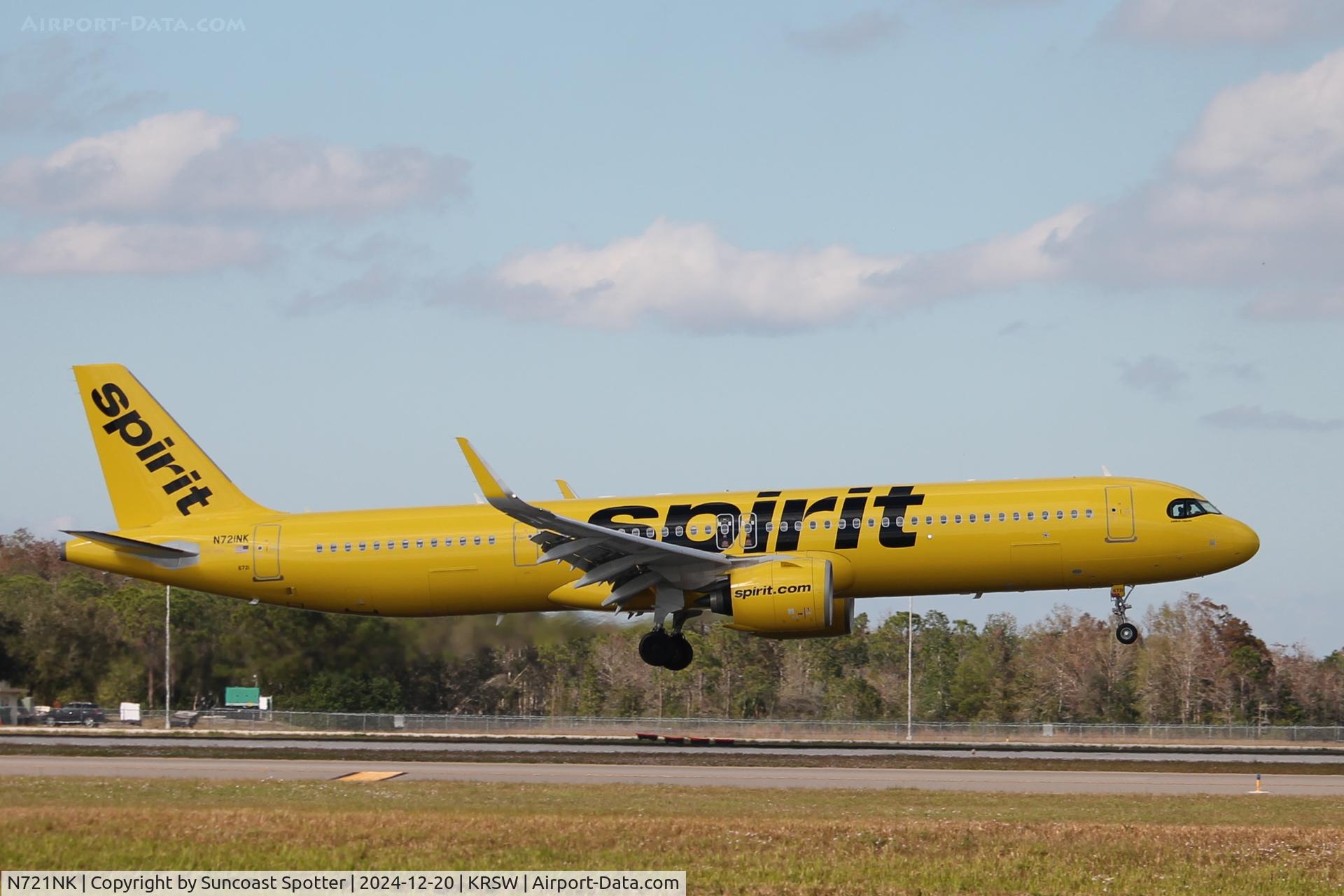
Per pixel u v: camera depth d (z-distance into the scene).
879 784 80.19
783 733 162.62
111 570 116.81
